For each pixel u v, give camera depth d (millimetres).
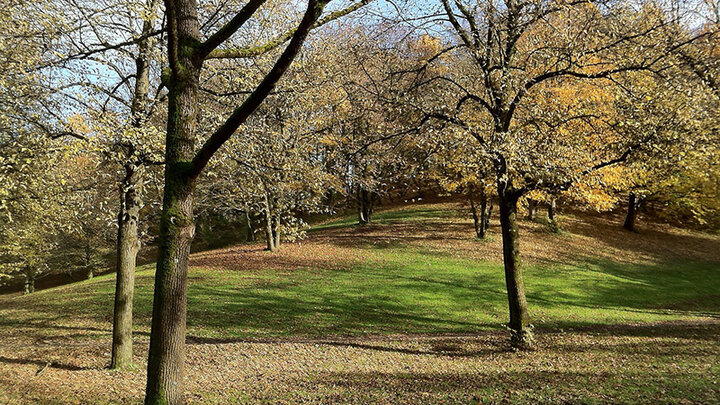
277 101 11594
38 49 8266
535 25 10719
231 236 39406
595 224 31781
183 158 4492
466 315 15766
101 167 8875
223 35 4504
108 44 8086
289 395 8062
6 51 7633
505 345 12203
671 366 9570
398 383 8875
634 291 19359
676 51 10836
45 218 9883
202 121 8422
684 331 13742
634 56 10062
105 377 8914
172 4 4109
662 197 26031
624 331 13844
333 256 24781
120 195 9406
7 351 11133
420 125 11281
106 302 18312
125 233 9758
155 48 9477
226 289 19156
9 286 38312
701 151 10578
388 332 13961
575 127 11734
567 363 10242
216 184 13750
